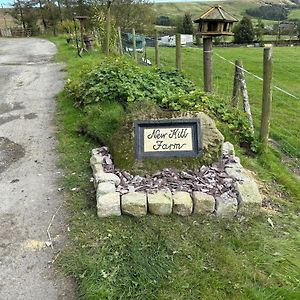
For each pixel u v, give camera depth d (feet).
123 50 46.42
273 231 10.00
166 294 7.79
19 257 9.09
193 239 9.48
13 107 21.84
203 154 11.89
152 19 82.02
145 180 11.28
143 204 10.18
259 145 15.29
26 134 17.17
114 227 9.93
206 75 18.52
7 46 65.31
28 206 11.21
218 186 10.99
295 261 8.83
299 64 52.06
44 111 20.70
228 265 8.61
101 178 11.23
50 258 9.01
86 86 19.98
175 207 10.27
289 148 17.88
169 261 8.73
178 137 11.95
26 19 125.70
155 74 20.40
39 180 12.74
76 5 95.71
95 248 9.19
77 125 17.26
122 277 8.23
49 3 120.06
